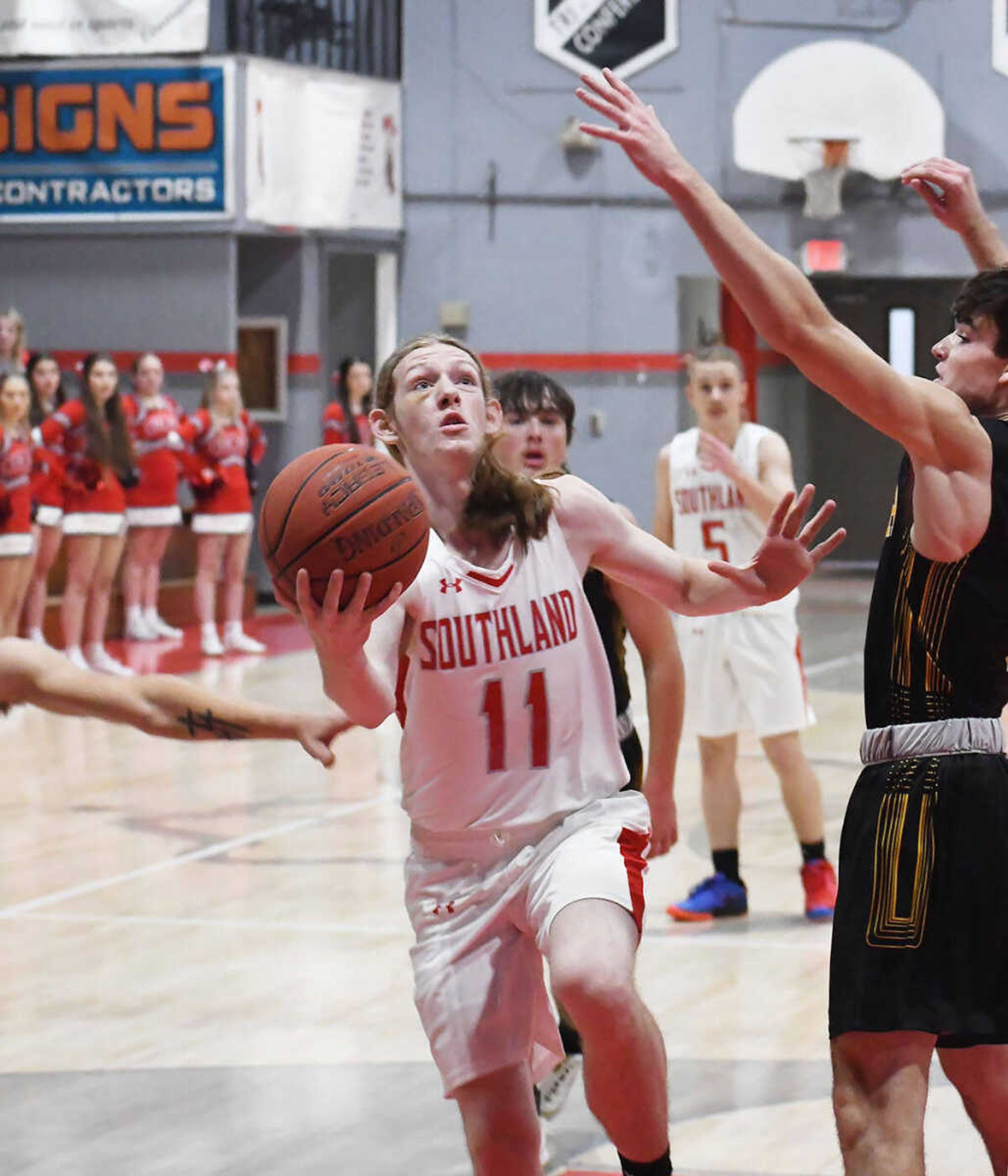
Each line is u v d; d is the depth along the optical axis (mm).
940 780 3672
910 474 3807
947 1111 5371
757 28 22438
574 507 4055
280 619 20469
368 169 21594
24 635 16078
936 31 22516
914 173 4594
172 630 18391
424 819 3986
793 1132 5180
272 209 20203
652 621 4945
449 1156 5066
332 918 7887
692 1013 6395
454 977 3920
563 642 3957
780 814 10125
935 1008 3580
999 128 22594
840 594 23078
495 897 3922
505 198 22438
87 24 19828
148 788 10984
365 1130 5289
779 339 3467
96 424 15680
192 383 20078
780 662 7680
